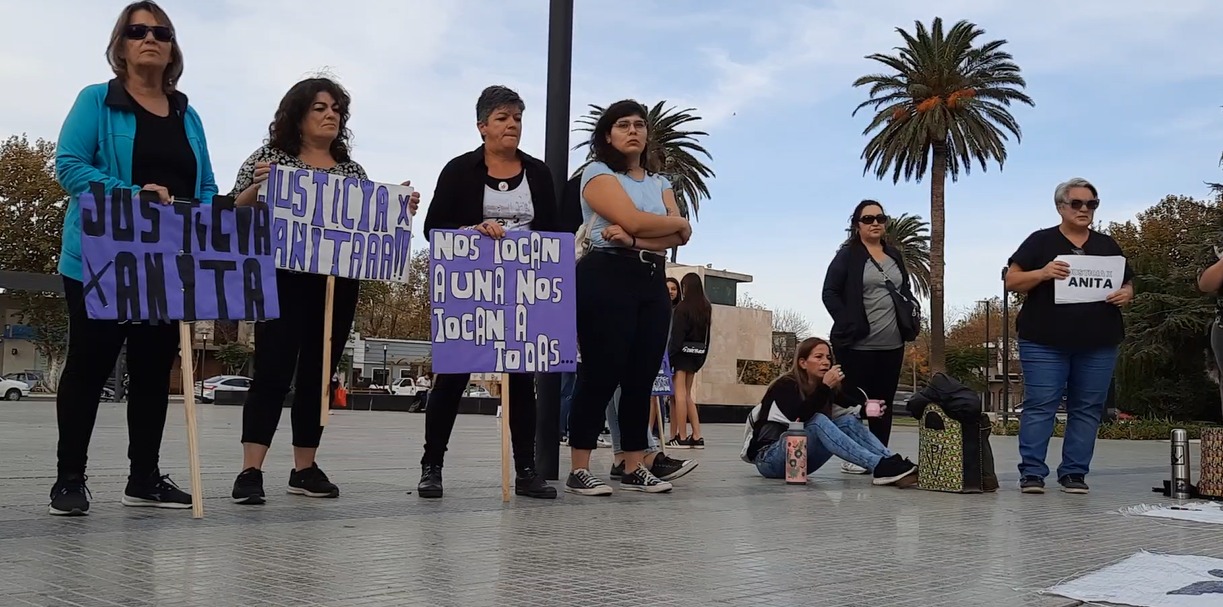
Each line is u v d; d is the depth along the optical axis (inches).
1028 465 257.9
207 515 176.4
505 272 216.7
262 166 197.0
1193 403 1438.2
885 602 121.6
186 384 176.2
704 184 1610.5
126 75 181.2
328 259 202.8
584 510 197.9
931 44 1576.0
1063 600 125.0
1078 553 159.9
